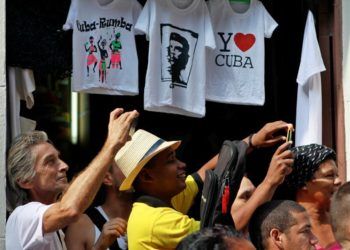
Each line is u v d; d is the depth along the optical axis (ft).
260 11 22.86
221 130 25.48
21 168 18.24
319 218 19.15
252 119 25.36
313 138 22.34
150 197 18.25
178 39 21.98
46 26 21.34
